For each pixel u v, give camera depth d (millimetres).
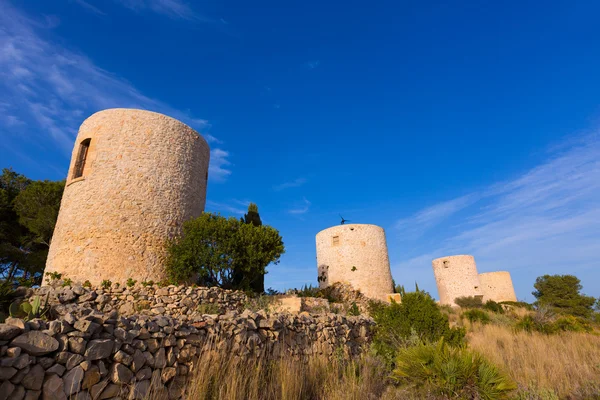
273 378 5750
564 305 38500
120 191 13141
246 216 23109
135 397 4309
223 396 4477
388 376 6895
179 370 5066
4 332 3373
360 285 22234
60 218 13602
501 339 12391
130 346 4508
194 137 15844
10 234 20047
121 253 12406
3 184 21359
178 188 14477
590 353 9500
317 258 25172
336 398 5281
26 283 10430
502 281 38594
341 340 9391
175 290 11172
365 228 23906
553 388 6672
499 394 5777
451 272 34281
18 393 3338
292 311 12586
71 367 3812
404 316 10297
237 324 6336
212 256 12125
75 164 14188
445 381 5988
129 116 14305
